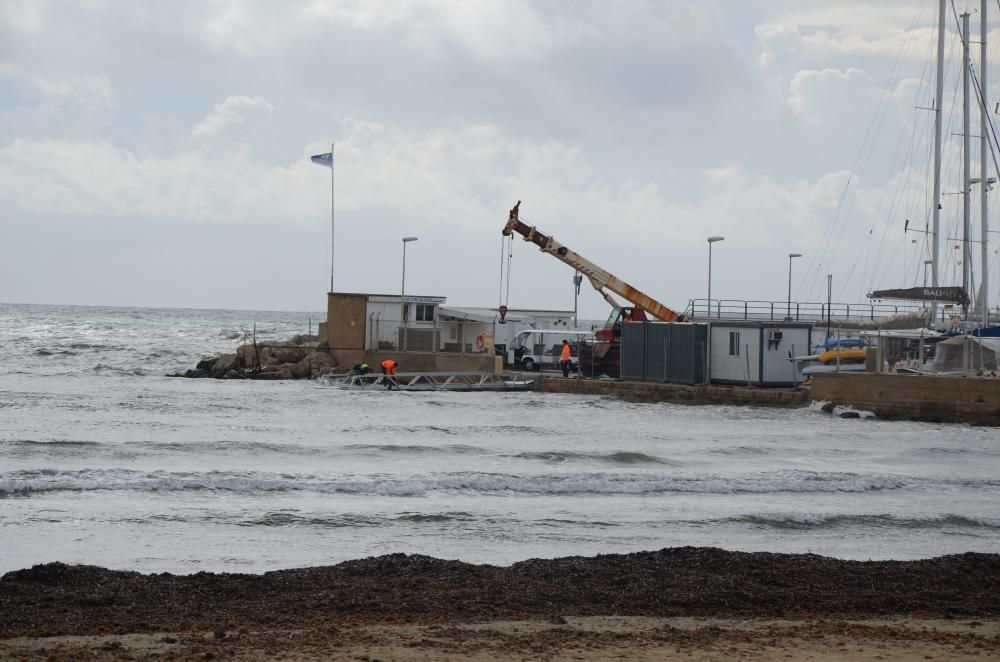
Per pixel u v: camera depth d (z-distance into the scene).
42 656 16.09
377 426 59.06
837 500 37.44
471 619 19.55
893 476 41.78
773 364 80.25
